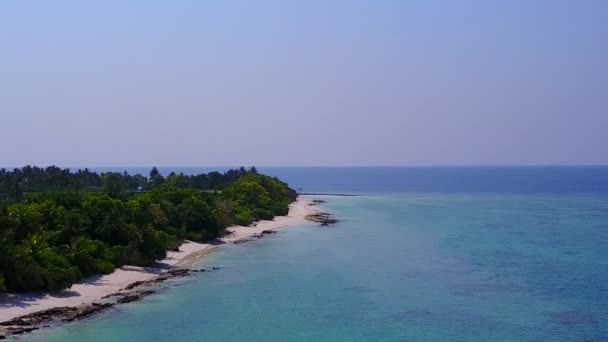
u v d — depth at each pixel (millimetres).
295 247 95812
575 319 53094
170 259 81875
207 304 57844
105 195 84938
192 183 189250
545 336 48125
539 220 137250
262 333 48656
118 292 61250
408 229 120812
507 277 71250
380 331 49344
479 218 143125
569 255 87312
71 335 46906
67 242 68375
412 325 51062
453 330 49656
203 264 79750
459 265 79312
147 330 48969
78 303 56062
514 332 49188
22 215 63188
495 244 98938
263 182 165500
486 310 56094
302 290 64125
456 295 62094
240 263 80625
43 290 57969
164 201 97875
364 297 61094
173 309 55719
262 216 134375
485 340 47031
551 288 65250
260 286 66000
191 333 48375
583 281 68875
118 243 74062
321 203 192125
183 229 95312
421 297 61188
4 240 55688
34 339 45469
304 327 50375
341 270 75750
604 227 122375
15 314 50906
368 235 111250
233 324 51156
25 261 56844
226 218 111188
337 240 104375
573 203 188375
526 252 90312
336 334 48438
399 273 73750
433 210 166000
